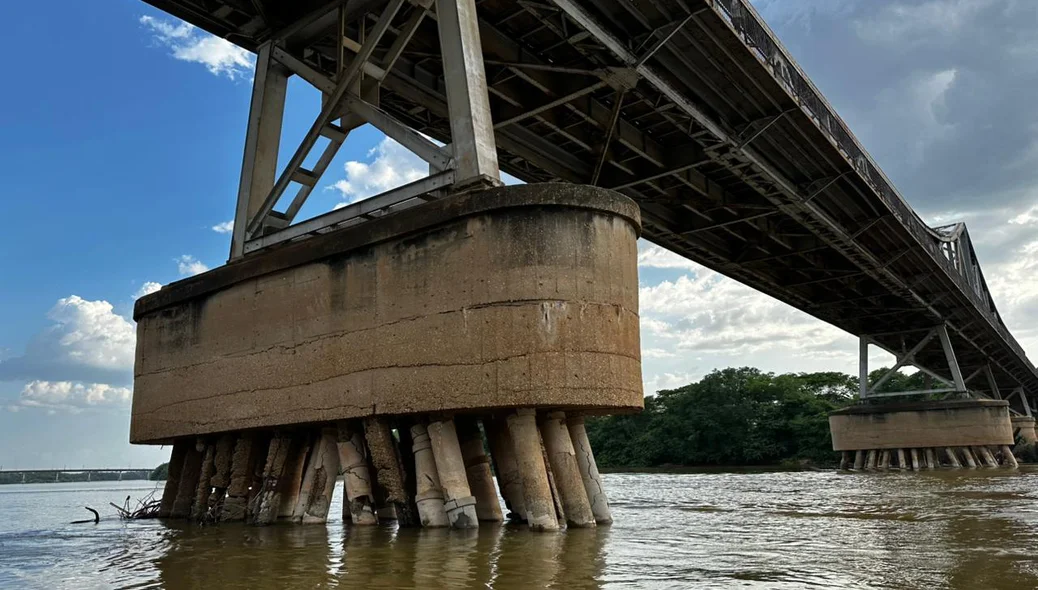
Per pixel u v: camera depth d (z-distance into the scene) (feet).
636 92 72.64
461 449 37.17
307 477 39.55
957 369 165.58
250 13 50.60
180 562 27.17
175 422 46.03
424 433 34.58
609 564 24.38
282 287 40.34
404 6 57.98
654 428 330.95
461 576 21.93
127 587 22.34
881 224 110.83
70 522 53.88
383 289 35.32
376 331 35.19
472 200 32.60
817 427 294.66
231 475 42.60
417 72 67.97
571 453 34.53
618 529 35.09
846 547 30.78
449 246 33.27
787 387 326.85
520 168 89.61
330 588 20.44
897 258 123.54
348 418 35.81
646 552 27.35
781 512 53.88
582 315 31.78
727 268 131.44
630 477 195.42
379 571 22.95
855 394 346.95
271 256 40.93
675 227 110.93
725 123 80.28
